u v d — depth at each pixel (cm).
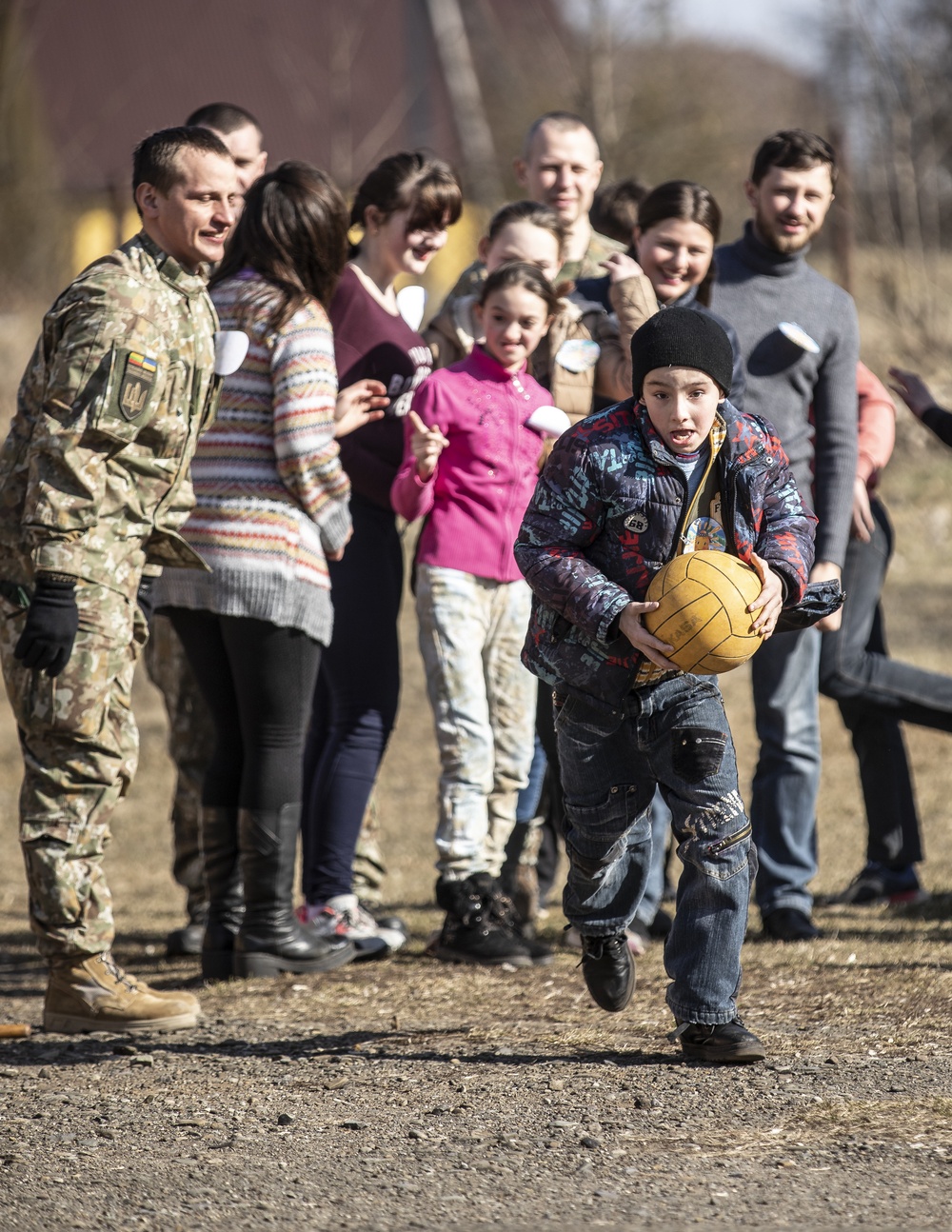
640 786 1235
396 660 1744
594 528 1188
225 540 1532
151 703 3512
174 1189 988
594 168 1909
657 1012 1424
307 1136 1089
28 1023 1474
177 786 1808
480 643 1659
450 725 1647
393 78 10119
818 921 1831
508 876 1753
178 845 1817
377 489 1733
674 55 9094
